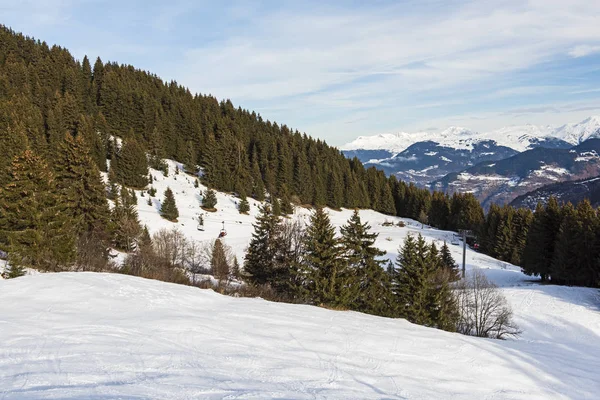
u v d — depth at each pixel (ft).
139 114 340.80
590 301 120.37
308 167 344.08
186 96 442.50
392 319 45.24
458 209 329.93
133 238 138.82
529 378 31.01
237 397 18.47
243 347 26.96
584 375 34.81
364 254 101.45
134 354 22.82
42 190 85.15
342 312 45.93
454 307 93.35
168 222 202.18
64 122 269.85
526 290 132.46
